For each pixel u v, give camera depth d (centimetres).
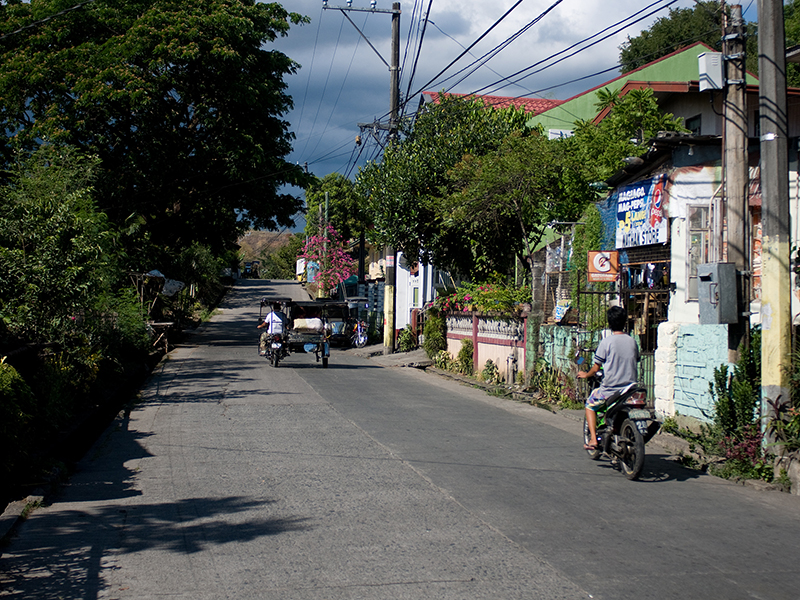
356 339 3419
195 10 2705
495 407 1416
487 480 784
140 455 909
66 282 1289
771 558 541
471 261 2327
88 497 710
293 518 633
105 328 1680
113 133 2844
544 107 3253
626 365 836
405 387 1742
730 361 956
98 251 1390
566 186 1825
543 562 523
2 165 2736
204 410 1287
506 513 654
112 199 2798
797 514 671
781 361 816
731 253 983
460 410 1351
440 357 2278
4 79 2555
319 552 541
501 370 1834
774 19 823
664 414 1112
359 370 2194
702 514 664
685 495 737
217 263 5931
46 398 1027
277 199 3200
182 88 2792
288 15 3022
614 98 2039
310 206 6606
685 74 2727
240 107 2909
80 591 465
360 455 909
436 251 2277
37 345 1165
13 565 513
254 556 532
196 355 2584
